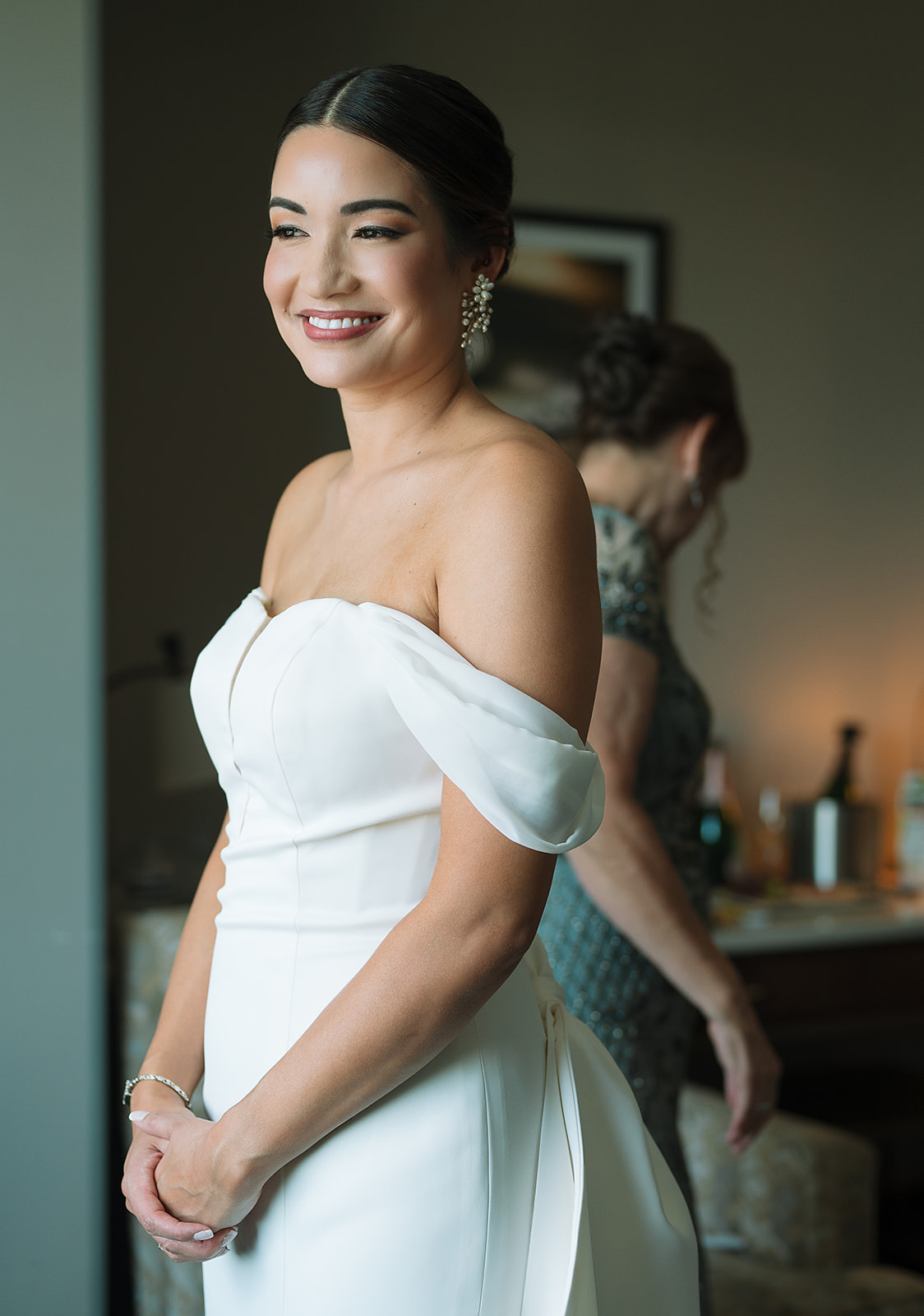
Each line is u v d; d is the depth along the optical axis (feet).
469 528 3.10
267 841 3.35
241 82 9.87
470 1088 3.14
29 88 6.79
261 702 3.22
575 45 10.85
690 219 11.39
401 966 2.94
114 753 9.47
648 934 4.84
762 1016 9.78
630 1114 3.61
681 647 11.55
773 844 11.70
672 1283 3.63
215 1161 3.09
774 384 11.89
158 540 9.72
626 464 5.46
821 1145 6.91
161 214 9.67
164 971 7.42
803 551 12.09
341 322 3.23
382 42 10.22
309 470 4.13
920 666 12.65
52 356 6.84
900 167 12.44
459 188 3.23
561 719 2.98
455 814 3.01
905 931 10.18
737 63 11.55
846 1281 6.50
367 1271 3.06
